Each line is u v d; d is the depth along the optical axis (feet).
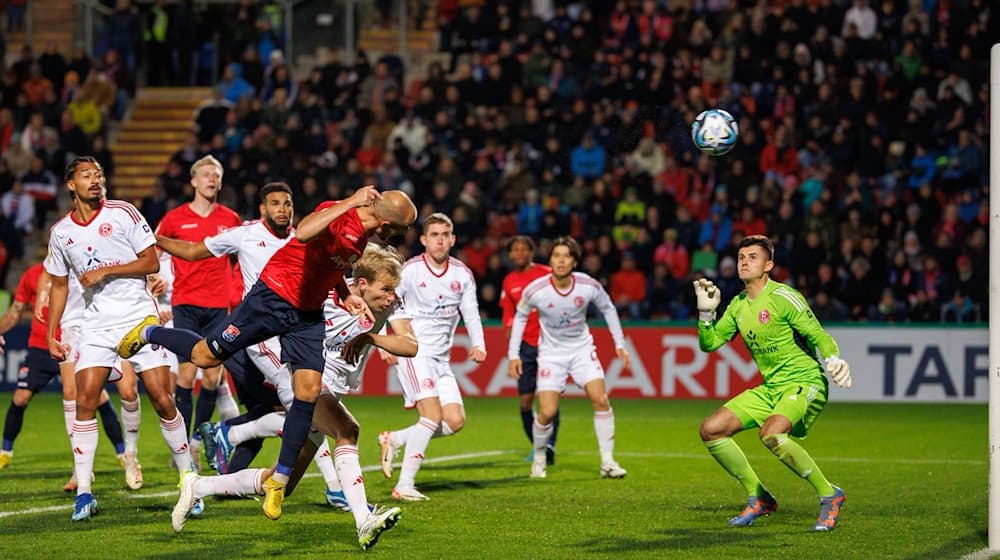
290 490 52.31
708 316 54.65
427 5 183.62
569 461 78.43
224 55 177.58
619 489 65.00
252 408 59.47
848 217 137.08
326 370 49.55
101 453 78.84
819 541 49.06
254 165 147.54
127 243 54.34
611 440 70.49
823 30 153.79
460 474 71.56
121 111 168.86
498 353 124.57
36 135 157.38
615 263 134.21
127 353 50.16
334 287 48.65
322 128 152.25
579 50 157.38
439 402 62.13
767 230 134.82
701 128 52.16
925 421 105.19
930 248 133.90
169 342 48.96
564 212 138.82
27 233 150.10
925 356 121.39
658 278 131.75
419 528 51.90
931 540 49.32
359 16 182.39
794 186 136.46
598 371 70.64
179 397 71.77
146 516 53.83
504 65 156.35
